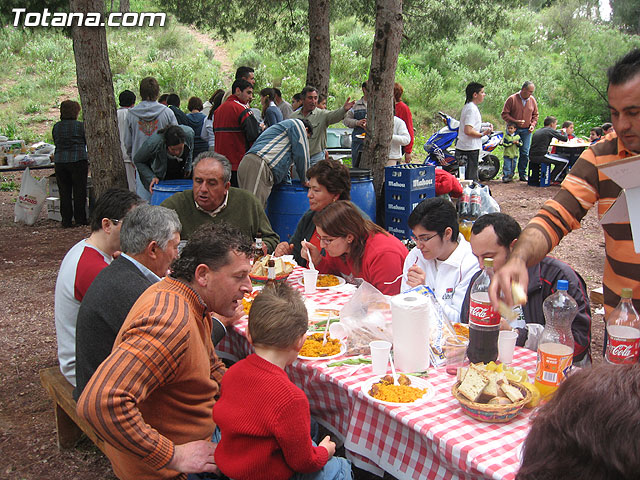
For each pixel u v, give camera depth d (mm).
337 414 2486
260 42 14445
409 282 2998
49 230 8539
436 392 2166
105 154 6566
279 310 1997
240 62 20531
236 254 2221
